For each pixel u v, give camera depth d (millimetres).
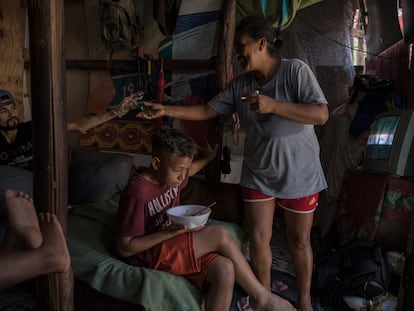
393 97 2883
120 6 3016
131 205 1725
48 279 1658
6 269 1173
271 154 1899
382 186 2479
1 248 1327
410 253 1127
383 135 2471
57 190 1625
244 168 2084
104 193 2691
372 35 3125
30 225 1342
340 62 3199
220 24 2971
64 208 1673
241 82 2043
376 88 2975
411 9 2570
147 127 3303
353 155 2986
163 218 1866
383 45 3027
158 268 1747
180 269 1707
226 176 3170
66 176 1672
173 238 1735
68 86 3562
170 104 3225
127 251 1707
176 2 3039
